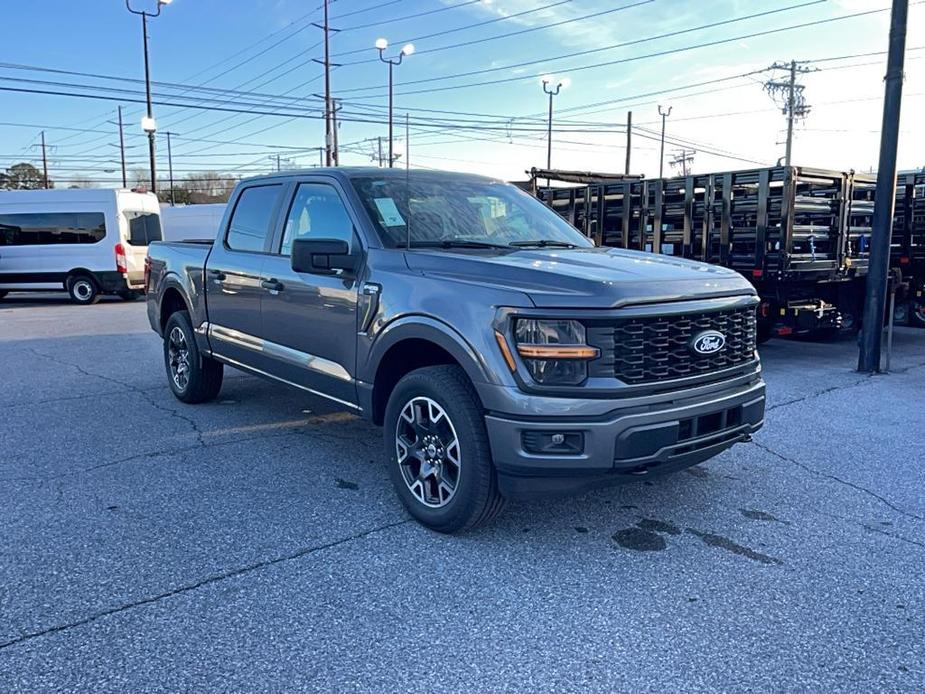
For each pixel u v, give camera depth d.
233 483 4.74
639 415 3.45
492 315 3.52
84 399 7.14
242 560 3.64
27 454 5.34
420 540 3.89
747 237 9.20
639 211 10.57
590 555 3.72
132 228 19.22
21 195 18.86
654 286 3.58
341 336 4.50
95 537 3.89
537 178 13.20
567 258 4.10
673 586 3.40
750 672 2.74
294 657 2.82
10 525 4.04
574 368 3.40
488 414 3.55
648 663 2.80
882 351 10.16
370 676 2.71
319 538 3.90
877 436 5.87
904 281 11.80
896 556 3.72
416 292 3.93
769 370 8.70
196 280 6.23
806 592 3.35
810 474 4.96
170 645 2.89
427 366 4.02
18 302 19.77
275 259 5.20
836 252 9.47
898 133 8.15
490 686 2.65
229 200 6.00
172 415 6.48
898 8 8.11
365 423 6.23
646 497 4.52
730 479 4.86
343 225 4.63
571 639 2.96
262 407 6.77
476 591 3.34
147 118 31.23
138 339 11.69
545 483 3.51
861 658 2.83
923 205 11.53
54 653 2.83
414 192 4.83
